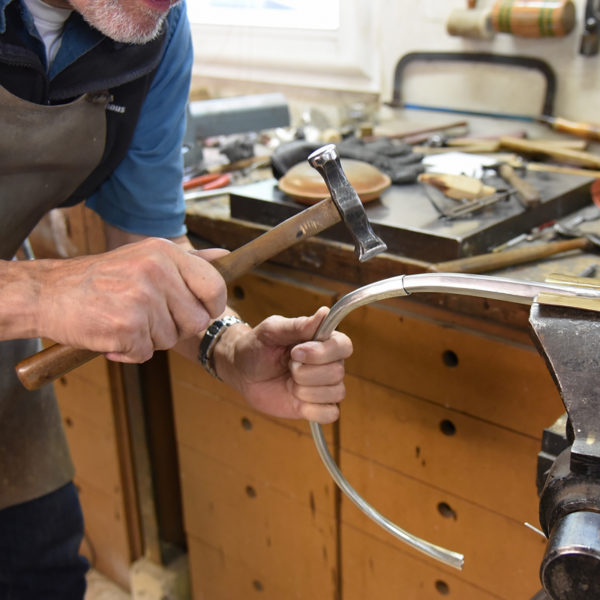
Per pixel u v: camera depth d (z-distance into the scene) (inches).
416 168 56.7
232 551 67.5
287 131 79.4
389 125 79.9
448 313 46.3
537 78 72.8
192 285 32.6
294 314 53.0
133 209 46.0
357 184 50.8
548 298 26.5
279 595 65.3
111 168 44.6
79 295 31.8
